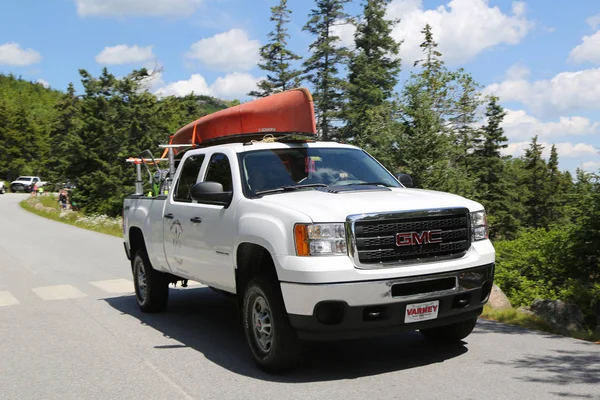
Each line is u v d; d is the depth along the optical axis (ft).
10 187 261.24
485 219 18.74
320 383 16.63
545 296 38.04
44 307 30.53
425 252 16.98
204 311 28.48
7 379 18.45
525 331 21.91
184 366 19.10
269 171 20.44
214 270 20.83
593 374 16.42
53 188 198.29
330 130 156.46
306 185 20.10
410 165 73.20
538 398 14.61
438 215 17.25
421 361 18.33
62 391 17.13
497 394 15.01
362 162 22.44
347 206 16.78
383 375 17.08
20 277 41.83
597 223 38.09
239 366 18.86
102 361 20.08
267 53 153.89
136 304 30.83
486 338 20.86
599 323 30.60
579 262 40.09
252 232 17.81
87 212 127.95
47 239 72.33
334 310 15.98
